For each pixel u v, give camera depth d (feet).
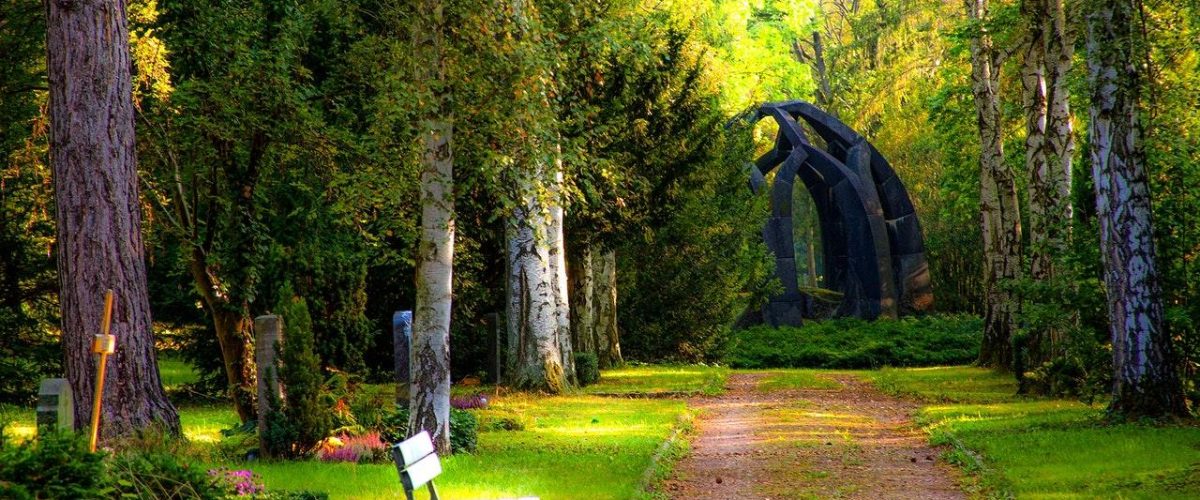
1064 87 64.80
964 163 128.57
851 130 162.50
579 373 95.25
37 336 78.95
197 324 83.71
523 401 80.02
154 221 66.69
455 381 99.86
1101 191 58.70
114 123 44.75
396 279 93.76
